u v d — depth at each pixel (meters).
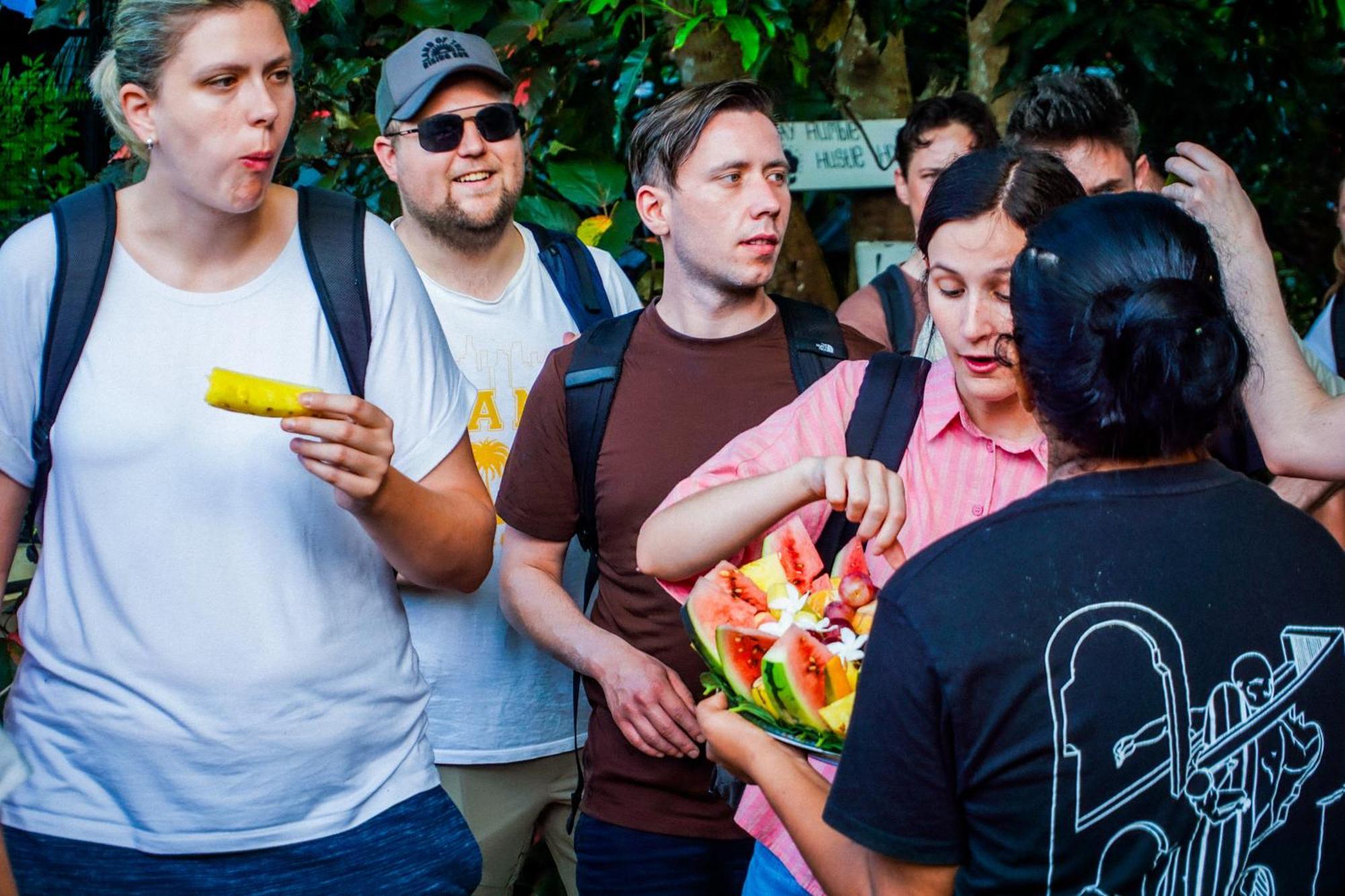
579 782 2.72
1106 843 1.35
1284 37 4.10
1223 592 1.38
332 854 2.07
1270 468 2.24
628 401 2.60
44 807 2.03
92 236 1.99
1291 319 4.73
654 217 2.66
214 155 1.90
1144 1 3.78
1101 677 1.34
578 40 3.75
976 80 4.10
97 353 1.99
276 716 2.02
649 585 2.55
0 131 4.01
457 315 3.03
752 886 2.07
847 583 1.82
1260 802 1.39
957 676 1.35
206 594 1.99
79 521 2.01
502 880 3.00
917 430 2.04
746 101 2.57
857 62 4.20
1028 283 1.44
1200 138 4.04
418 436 2.17
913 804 1.40
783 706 1.68
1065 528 1.38
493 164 3.00
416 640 2.88
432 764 2.24
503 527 2.91
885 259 4.04
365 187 3.99
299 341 2.06
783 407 2.57
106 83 2.00
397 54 3.08
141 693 1.99
